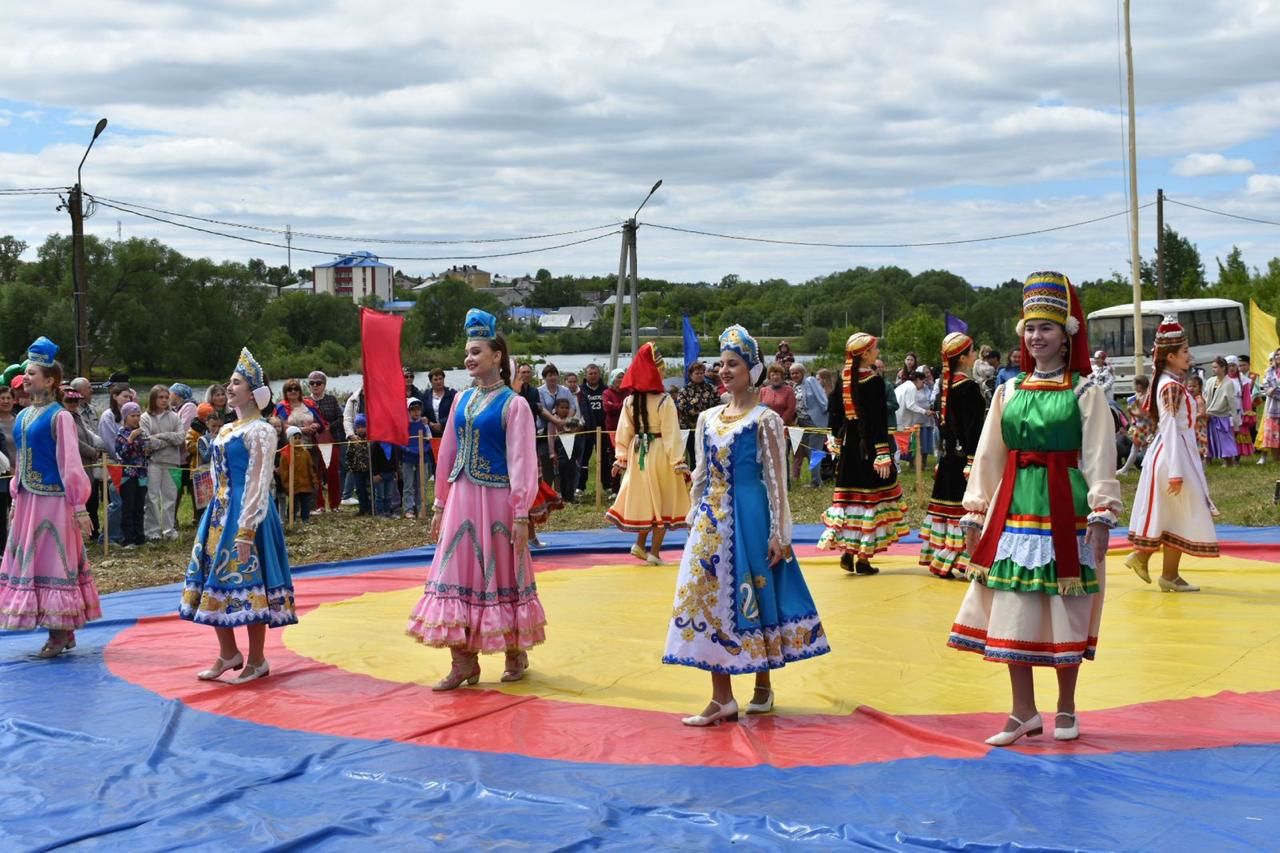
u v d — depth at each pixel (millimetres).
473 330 7270
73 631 8484
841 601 9602
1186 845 4445
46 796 5414
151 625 9359
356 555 13305
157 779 5617
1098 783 5148
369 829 4891
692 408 15664
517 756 5836
